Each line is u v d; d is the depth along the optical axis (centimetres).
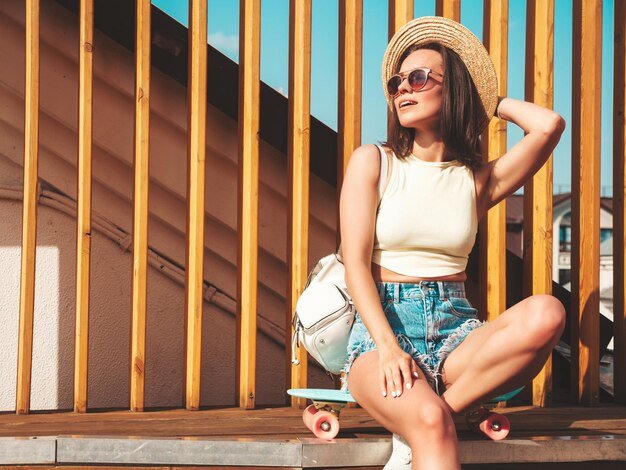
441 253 212
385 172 211
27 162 259
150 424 244
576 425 255
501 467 220
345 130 283
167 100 334
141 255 268
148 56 268
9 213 338
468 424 227
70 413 263
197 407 273
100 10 322
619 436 231
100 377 344
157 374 352
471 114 213
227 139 340
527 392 304
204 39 274
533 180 295
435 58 211
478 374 198
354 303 202
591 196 297
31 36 259
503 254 290
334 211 351
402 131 214
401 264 210
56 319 340
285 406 287
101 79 330
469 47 216
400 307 208
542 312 191
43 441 205
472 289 336
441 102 209
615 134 307
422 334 207
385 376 188
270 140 329
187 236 281
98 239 345
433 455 176
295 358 225
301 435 225
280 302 365
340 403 217
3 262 336
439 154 216
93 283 344
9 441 204
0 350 335
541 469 223
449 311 211
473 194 217
